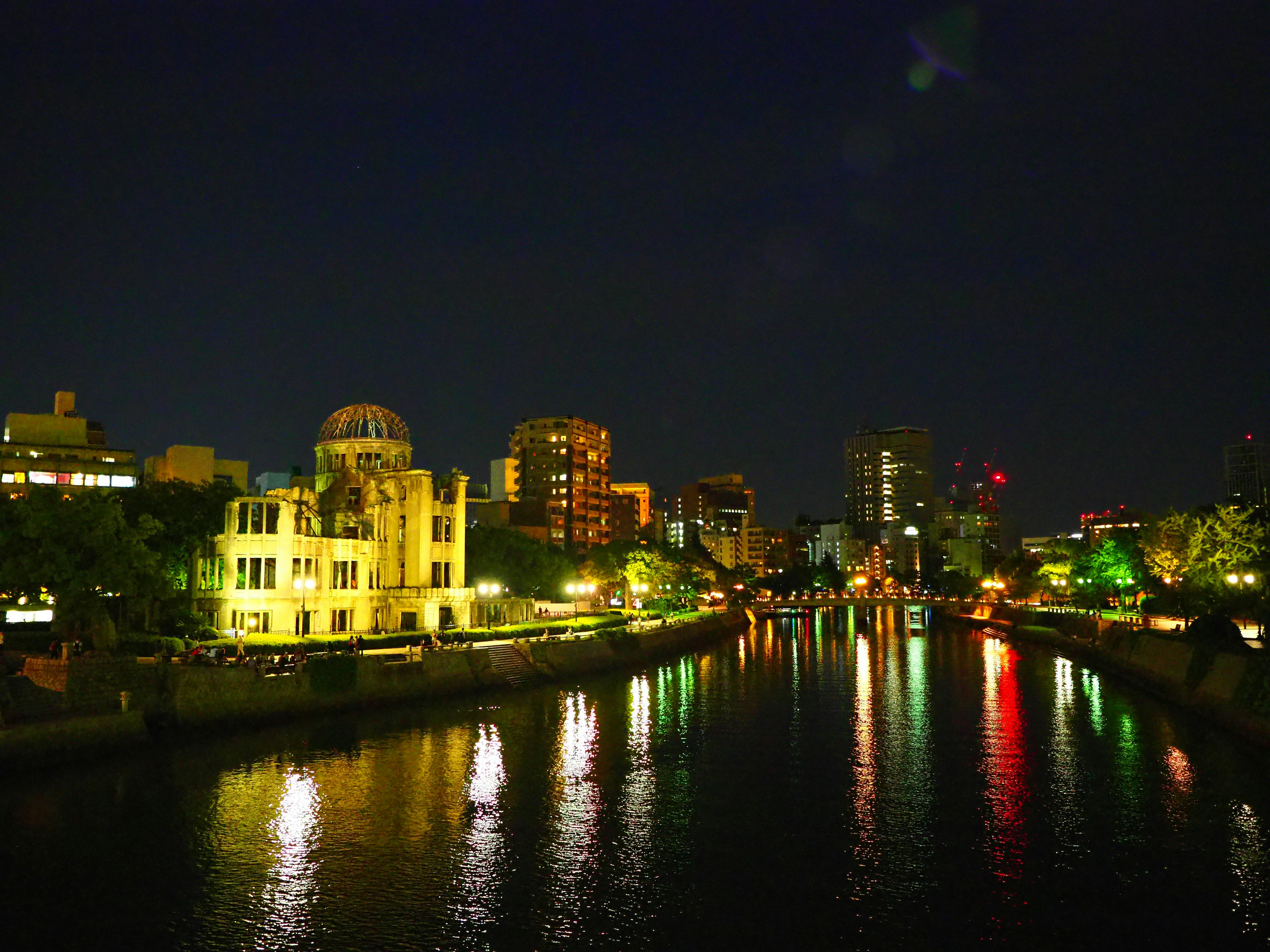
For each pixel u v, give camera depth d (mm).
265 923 33969
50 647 66875
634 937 33062
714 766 57812
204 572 89438
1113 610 152625
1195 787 52156
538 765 57438
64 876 37906
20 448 106000
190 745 59062
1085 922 34375
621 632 118562
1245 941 32781
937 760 59469
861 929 33781
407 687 77062
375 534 101625
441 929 33656
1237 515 90625
